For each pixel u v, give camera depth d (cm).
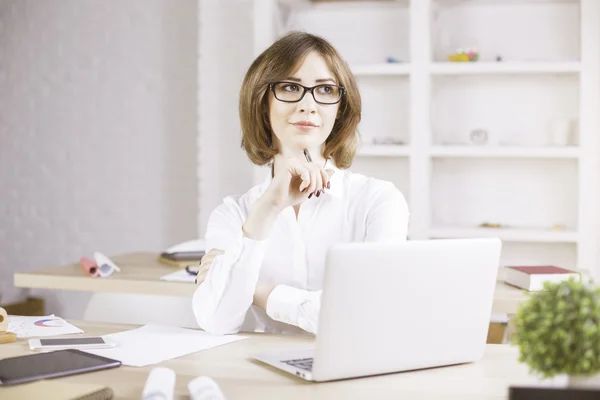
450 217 413
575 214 399
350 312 125
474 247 134
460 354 139
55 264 473
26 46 471
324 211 195
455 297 134
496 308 214
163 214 454
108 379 128
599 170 386
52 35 466
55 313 473
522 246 404
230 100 414
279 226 193
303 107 178
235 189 416
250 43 410
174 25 446
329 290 122
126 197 459
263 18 398
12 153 477
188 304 250
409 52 396
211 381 114
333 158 199
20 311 464
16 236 478
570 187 399
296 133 180
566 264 399
